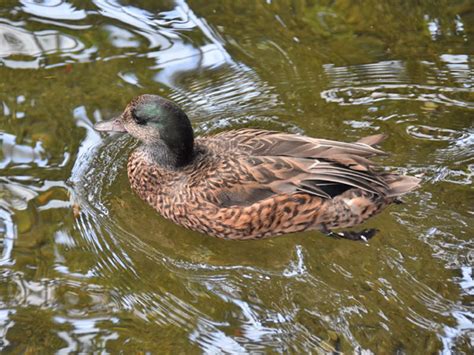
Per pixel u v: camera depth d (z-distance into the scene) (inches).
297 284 396.2
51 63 514.3
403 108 486.6
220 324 375.9
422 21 552.4
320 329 371.6
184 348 362.6
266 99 497.7
